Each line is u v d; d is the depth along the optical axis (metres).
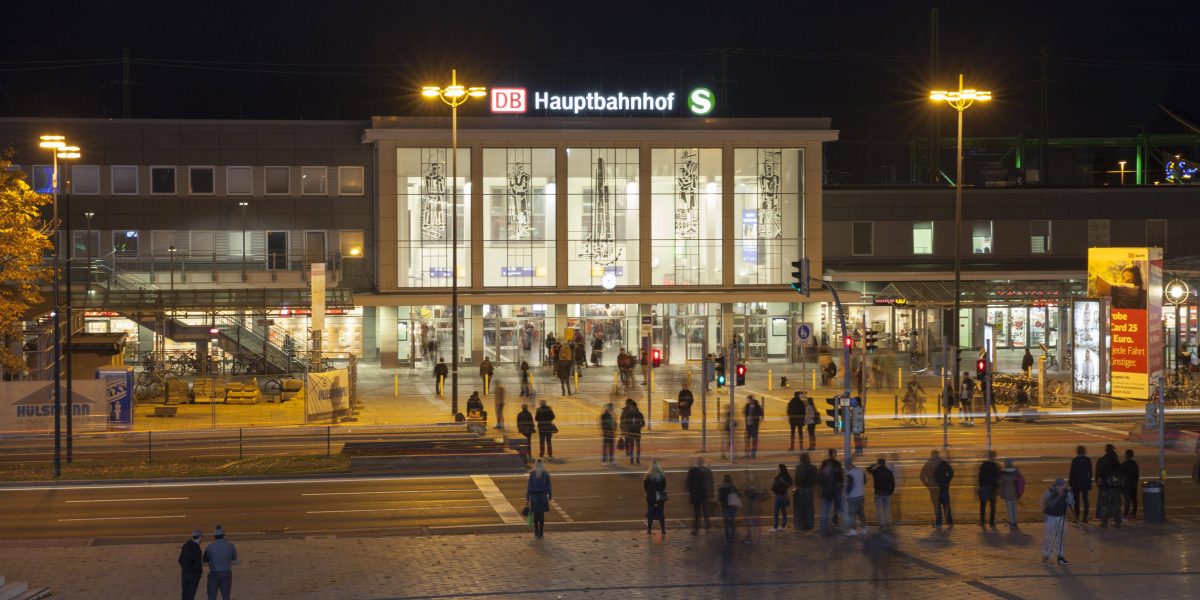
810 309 76.75
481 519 30.69
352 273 75.81
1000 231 81.12
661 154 75.19
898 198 80.06
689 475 28.83
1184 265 63.69
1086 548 27.06
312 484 36.41
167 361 66.94
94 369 56.28
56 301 39.97
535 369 72.38
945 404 42.47
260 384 62.94
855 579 23.97
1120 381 54.22
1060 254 81.56
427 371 71.94
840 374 68.62
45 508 32.38
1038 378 56.84
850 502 28.38
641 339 75.25
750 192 75.81
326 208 75.62
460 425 45.97
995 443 44.38
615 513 31.62
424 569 24.88
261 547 27.06
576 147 74.44
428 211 73.38
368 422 49.38
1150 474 37.62
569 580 23.95
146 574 24.45
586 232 74.62
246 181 75.19
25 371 49.06
